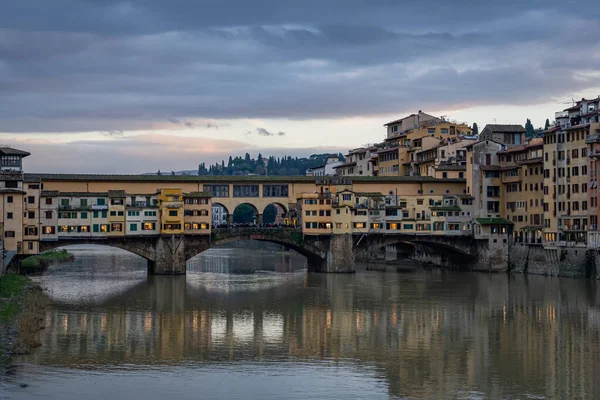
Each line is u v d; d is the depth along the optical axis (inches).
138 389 3058.6
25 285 5551.2
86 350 3649.1
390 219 7278.5
